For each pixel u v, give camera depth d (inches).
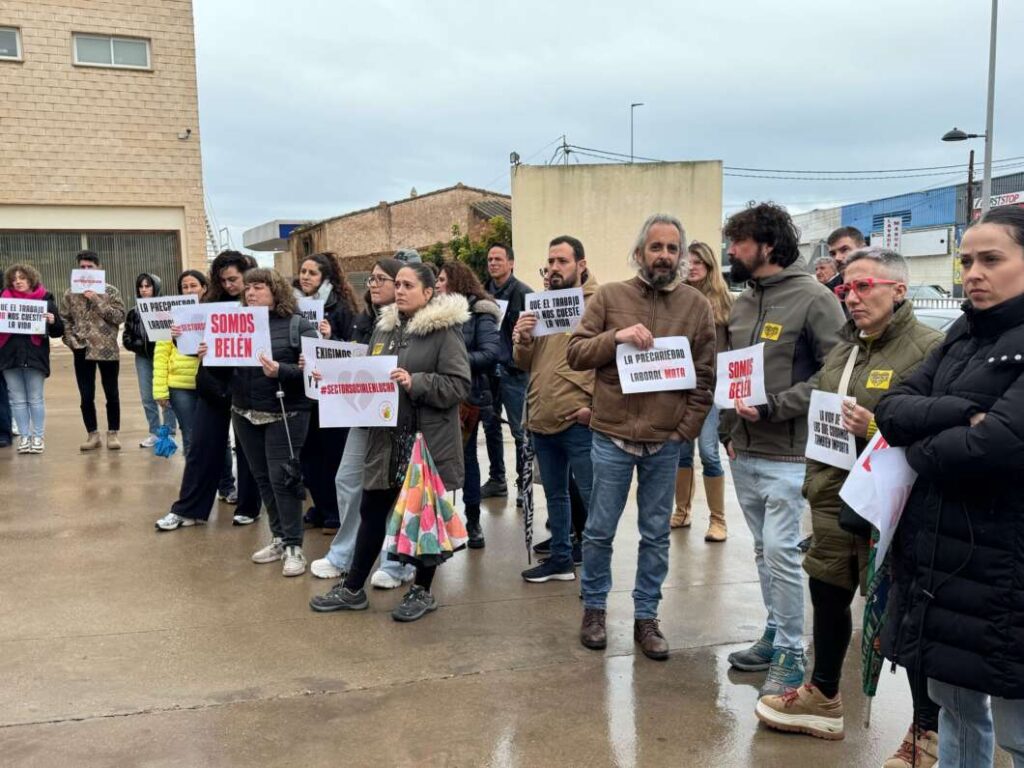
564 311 184.4
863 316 120.2
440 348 173.3
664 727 133.2
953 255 1366.9
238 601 184.2
